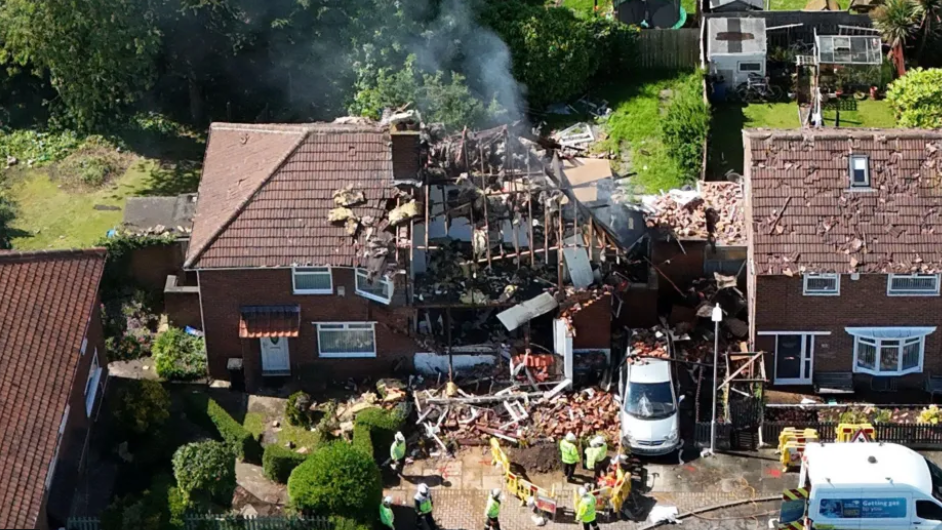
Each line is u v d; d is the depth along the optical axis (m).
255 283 51.59
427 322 53.09
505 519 47.72
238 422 51.59
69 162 63.81
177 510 45.97
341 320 52.28
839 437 49.56
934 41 69.25
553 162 54.47
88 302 48.62
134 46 60.41
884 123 66.06
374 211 51.81
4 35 61.69
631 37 68.50
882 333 52.06
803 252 51.00
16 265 48.03
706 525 47.47
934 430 49.88
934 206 51.41
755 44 67.12
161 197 58.53
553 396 51.78
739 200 56.06
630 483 48.34
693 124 63.09
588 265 52.19
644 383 50.47
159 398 50.03
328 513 46.22
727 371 51.34
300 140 53.16
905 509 45.28
